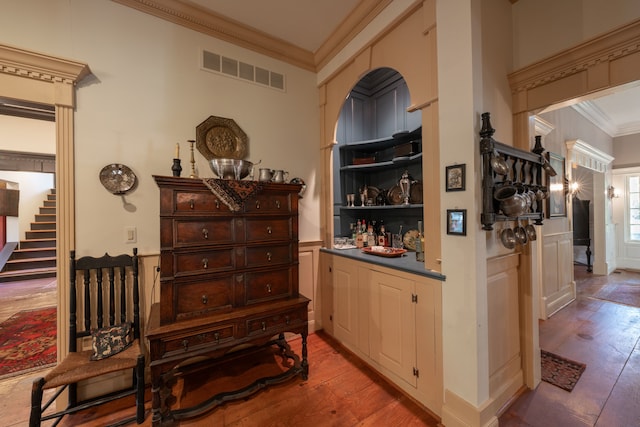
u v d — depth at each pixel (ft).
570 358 7.21
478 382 4.58
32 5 5.36
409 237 8.70
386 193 9.73
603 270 15.96
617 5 4.50
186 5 6.68
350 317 7.72
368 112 10.50
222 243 5.78
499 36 5.47
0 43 4.88
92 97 5.84
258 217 6.25
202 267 5.57
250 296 6.13
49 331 9.27
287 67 8.62
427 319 5.44
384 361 6.52
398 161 8.27
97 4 5.94
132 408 5.63
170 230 5.25
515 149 5.24
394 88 9.57
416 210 8.94
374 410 5.45
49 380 4.43
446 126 5.03
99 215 5.88
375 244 9.40
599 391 5.86
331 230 8.85
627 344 7.93
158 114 6.59
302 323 6.50
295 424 5.12
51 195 20.98
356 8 6.82
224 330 5.57
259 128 8.08
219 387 6.26
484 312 4.71
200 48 7.18
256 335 5.92
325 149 9.04
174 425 5.06
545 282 10.01
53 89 5.41
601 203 15.97
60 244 5.49
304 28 7.62
